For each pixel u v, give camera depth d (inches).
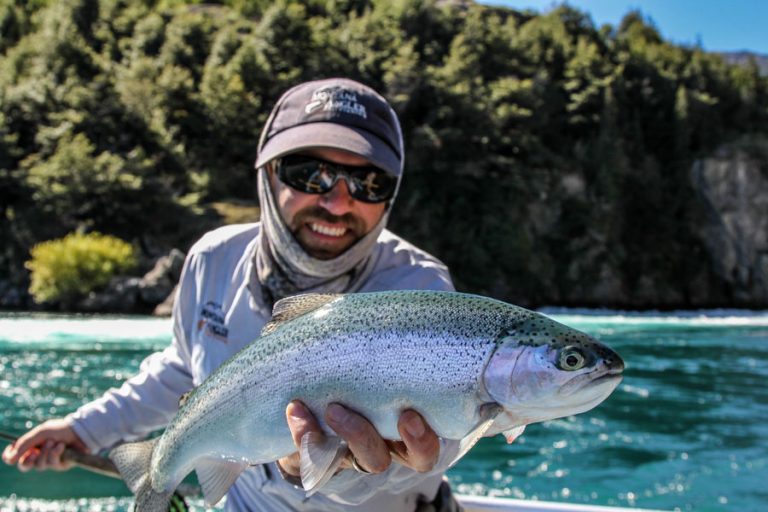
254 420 71.6
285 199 83.7
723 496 232.2
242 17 2832.2
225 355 89.5
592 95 2292.1
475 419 64.2
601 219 1993.1
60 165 1430.9
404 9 2598.4
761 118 2554.1
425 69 2144.4
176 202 1489.9
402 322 66.7
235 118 1887.3
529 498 227.6
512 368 63.1
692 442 306.2
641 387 465.4
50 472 237.0
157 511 80.4
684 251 2134.6
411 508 86.4
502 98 2187.5
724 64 2797.7
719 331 1009.5
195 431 76.6
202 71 2314.2
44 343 630.5
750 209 2187.5
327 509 82.3
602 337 876.6
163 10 2824.8
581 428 334.6
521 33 2628.0
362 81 2151.8
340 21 2812.5
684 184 2218.3
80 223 1429.6
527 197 1956.2
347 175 82.5
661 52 2770.7
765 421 353.1
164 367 102.1
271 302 87.7
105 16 2731.3
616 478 252.1
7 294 1348.4
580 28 3097.9
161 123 1865.2
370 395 65.9
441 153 1926.7
